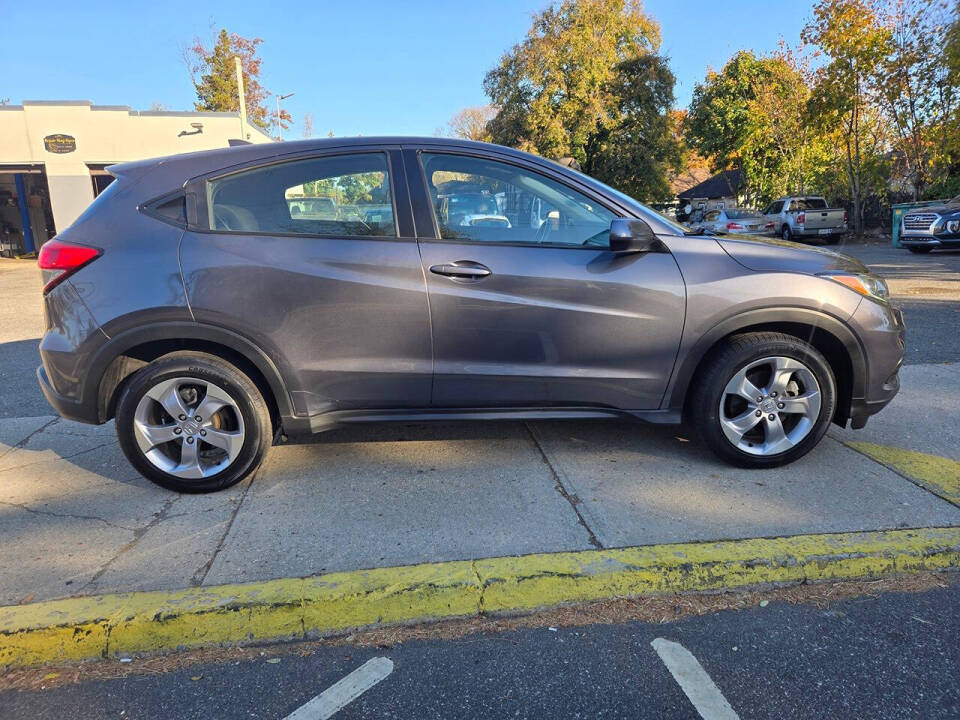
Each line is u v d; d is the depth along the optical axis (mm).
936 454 3627
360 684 2117
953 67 18484
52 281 3076
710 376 3320
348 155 3232
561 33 26781
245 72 49500
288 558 2688
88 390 3109
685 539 2779
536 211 3271
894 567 2639
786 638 2305
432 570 2549
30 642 2258
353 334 3148
